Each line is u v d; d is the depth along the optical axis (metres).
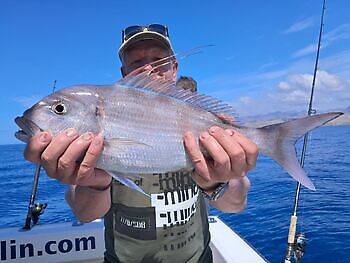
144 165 0.47
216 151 0.43
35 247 0.85
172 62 0.66
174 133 0.49
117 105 0.48
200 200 0.64
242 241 0.88
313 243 1.30
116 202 0.58
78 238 0.88
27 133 0.46
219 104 0.52
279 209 1.85
